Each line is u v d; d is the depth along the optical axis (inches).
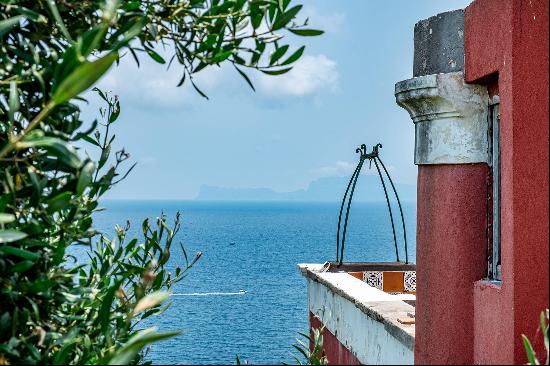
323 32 96.2
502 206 160.7
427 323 190.4
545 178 153.9
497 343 163.0
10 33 90.3
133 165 97.2
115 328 101.5
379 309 217.2
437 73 191.3
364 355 227.1
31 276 88.6
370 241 5265.8
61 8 88.2
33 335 86.1
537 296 153.7
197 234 6254.9
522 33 154.7
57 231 95.0
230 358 893.2
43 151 86.7
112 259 110.8
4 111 87.5
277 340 1058.7
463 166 185.5
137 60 97.9
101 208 97.0
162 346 1037.2
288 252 4116.6
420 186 198.8
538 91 153.2
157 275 107.2
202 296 1964.8
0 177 87.4
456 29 187.2
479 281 180.1
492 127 183.6
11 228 85.3
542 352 152.1
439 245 189.3
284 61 97.3
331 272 298.8
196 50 96.5
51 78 84.3
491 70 167.6
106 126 107.5
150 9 94.6
